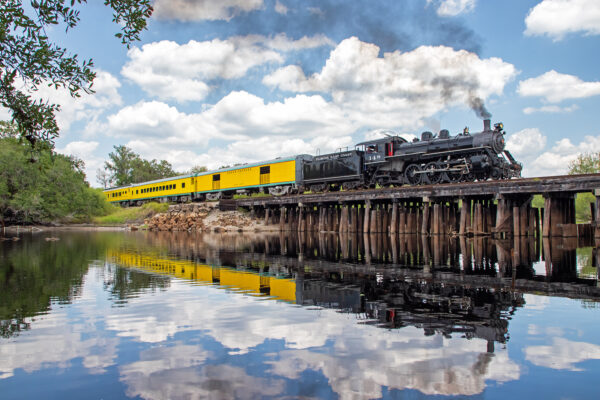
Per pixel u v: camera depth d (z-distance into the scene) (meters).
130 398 4.25
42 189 47.06
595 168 47.59
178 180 56.25
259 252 20.08
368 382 4.57
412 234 29.53
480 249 19.30
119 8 6.69
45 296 9.22
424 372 4.83
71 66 6.49
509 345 5.71
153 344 5.90
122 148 104.31
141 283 10.93
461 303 8.28
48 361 5.28
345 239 28.38
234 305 8.28
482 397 4.20
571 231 22.02
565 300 8.49
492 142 24.58
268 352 5.54
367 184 33.19
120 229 48.84
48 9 6.21
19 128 6.68
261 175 43.47
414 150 28.73
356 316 7.35
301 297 9.02
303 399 4.20
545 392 4.31
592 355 5.32
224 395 4.29
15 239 28.83
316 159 37.12
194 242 27.53
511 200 23.77
